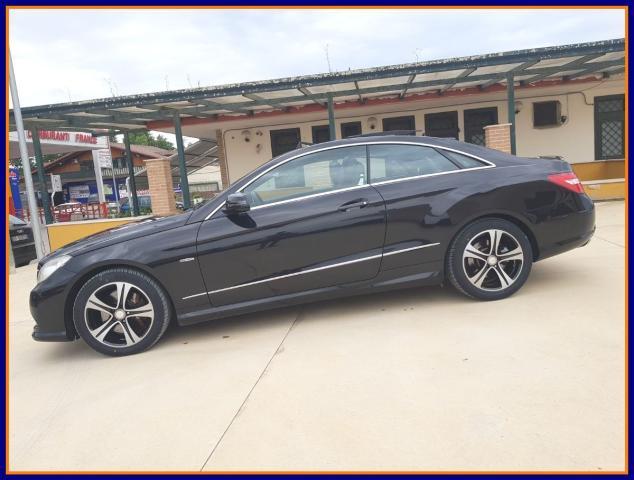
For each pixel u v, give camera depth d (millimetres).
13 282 8172
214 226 4035
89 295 3906
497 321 3783
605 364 2973
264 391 3074
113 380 3525
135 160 38000
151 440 2678
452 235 4152
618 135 13562
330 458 2355
